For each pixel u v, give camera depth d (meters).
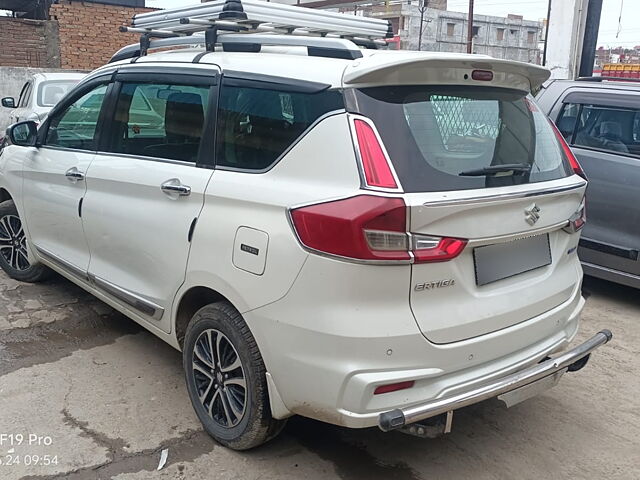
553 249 3.05
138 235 3.40
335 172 2.51
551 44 9.70
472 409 3.60
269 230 2.62
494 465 3.07
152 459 3.00
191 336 3.14
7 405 3.40
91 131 4.04
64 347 4.12
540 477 2.99
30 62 16.34
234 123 3.00
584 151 5.39
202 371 3.15
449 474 2.98
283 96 2.80
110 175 3.66
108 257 3.78
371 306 2.40
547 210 2.87
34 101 9.46
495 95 2.97
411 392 2.48
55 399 3.48
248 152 2.91
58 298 4.94
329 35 4.02
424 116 2.63
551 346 3.00
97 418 3.32
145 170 3.41
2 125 14.35
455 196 2.46
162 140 3.43
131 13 17.34
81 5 16.61
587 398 3.77
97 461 2.97
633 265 5.09
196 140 3.19
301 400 2.58
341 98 2.58
